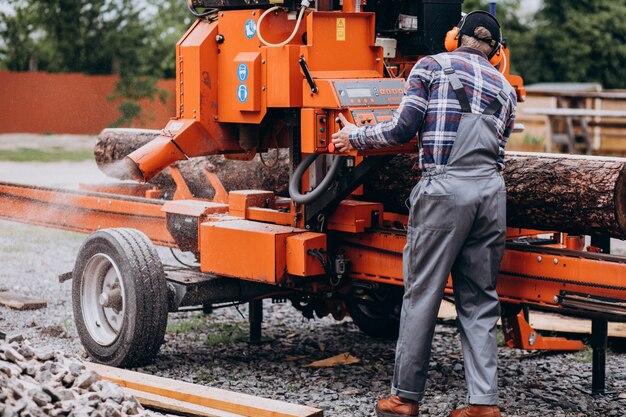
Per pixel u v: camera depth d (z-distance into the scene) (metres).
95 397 3.90
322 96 4.80
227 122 5.43
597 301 4.34
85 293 5.79
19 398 3.66
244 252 5.29
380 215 5.27
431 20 5.53
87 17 34.97
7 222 12.27
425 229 4.34
